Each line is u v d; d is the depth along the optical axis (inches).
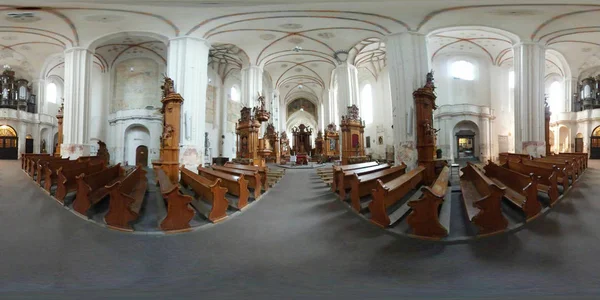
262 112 628.7
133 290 105.5
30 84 855.7
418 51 473.1
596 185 278.1
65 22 471.2
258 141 640.4
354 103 681.6
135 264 128.0
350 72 681.6
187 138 474.9
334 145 905.5
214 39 567.5
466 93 802.2
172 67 494.0
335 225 184.2
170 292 104.1
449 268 121.0
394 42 481.1
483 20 459.2
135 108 794.8
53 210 209.9
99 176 257.0
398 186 199.5
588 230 159.9
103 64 800.9
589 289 103.0
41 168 314.5
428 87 378.3
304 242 155.1
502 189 155.1
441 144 776.3
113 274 118.5
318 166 703.7
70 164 357.1
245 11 441.7
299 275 117.6
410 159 455.5
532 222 171.2
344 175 255.1
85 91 529.7
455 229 165.2
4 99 808.9
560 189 254.5
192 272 120.7
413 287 106.3
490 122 778.2
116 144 789.9
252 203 253.3
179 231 171.3
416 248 143.0
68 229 171.9
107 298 99.8
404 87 469.7
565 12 429.4
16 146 814.5
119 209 175.3
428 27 474.9
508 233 156.4
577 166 315.0
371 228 175.6
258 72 678.5
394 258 132.2
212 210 194.4
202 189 234.7
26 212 204.8
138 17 451.8
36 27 488.1
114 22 471.2
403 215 191.0
